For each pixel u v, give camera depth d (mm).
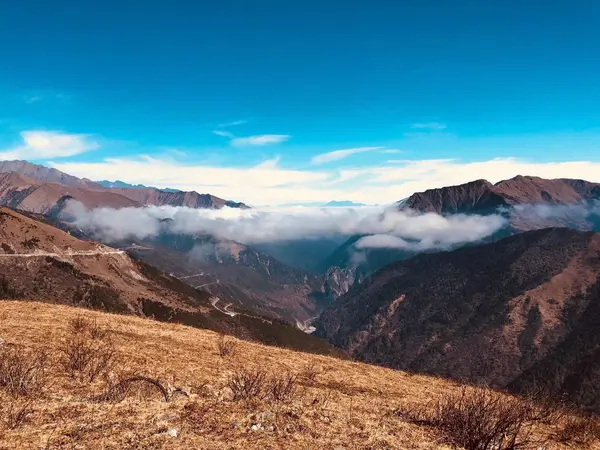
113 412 9398
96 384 12258
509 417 11078
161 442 8070
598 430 14133
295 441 8852
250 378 12922
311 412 10836
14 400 9875
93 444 7805
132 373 14172
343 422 10531
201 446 8102
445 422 11305
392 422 11367
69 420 8812
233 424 9297
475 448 10289
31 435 8000
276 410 10422
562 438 13016
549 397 15523
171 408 9930
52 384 11672
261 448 8312
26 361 12633
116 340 19109
